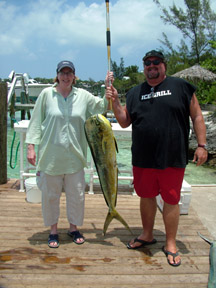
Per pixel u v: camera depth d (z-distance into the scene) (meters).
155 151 2.68
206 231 3.45
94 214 3.86
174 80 2.68
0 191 4.66
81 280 2.48
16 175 6.91
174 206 2.79
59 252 2.90
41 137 2.95
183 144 2.69
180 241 3.19
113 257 2.84
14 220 3.59
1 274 2.53
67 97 2.88
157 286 2.44
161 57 2.62
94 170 4.76
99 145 2.70
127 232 3.37
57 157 2.87
